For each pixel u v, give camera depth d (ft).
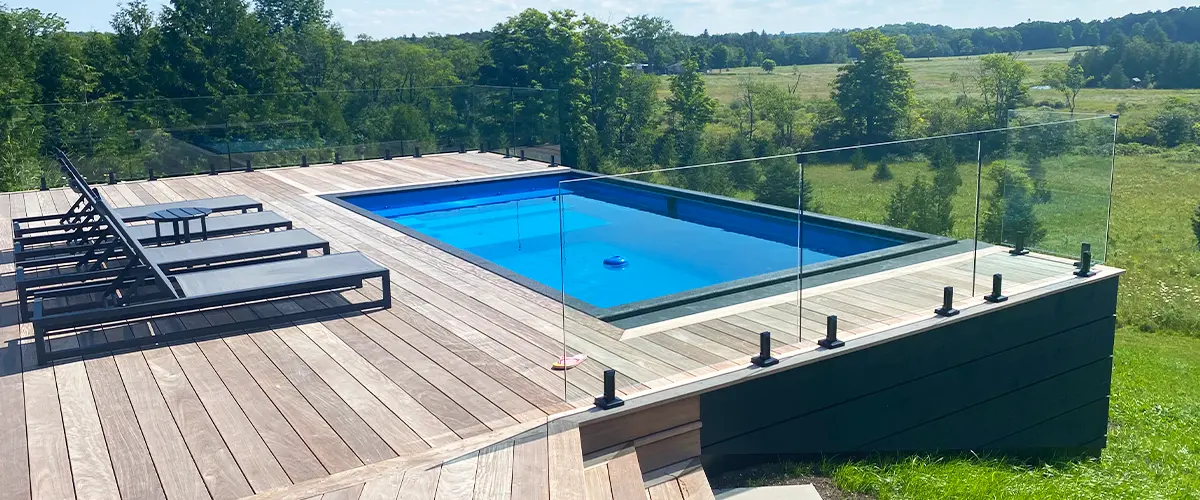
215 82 109.91
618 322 13.85
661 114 143.43
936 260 17.85
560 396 13.65
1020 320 19.12
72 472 11.25
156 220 22.26
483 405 13.33
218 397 13.80
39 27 96.02
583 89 133.59
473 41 153.99
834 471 15.79
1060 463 20.42
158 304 16.10
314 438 12.19
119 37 106.11
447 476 10.95
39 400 13.74
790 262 15.65
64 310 18.47
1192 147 131.75
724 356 14.87
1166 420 30.91
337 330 17.30
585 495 10.44
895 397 17.08
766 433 15.19
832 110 142.82
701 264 15.31
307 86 131.23
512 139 42.75
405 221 34.99
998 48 208.33
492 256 27.84
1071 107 156.56
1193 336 51.06
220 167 39.91
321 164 42.19
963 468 17.24
